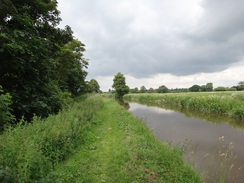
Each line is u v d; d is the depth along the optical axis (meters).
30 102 5.25
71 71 15.61
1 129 3.12
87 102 12.23
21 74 5.24
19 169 1.98
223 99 11.92
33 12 6.41
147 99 28.70
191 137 6.02
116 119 8.30
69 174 2.76
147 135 5.14
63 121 4.77
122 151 3.96
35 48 5.04
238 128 7.30
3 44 3.83
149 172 2.99
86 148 4.23
